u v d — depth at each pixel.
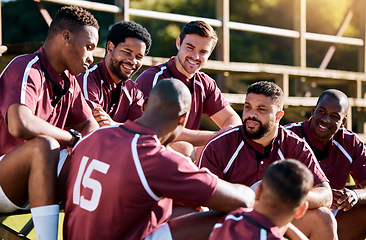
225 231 2.46
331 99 3.99
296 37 8.48
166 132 2.64
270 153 3.48
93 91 3.78
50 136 2.92
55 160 2.76
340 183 4.16
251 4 17.25
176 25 16.22
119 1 6.50
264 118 3.33
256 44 17.03
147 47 3.93
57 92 3.20
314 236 3.18
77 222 2.59
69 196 2.65
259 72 7.63
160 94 2.63
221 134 3.55
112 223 2.52
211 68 7.04
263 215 2.44
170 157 2.53
